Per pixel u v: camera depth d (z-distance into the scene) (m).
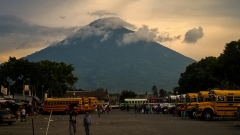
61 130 34.84
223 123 41.69
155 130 32.81
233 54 72.88
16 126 41.62
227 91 46.47
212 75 85.62
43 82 107.25
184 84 111.50
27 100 73.19
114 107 156.12
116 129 34.66
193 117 53.66
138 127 36.97
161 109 86.56
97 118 58.59
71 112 28.78
